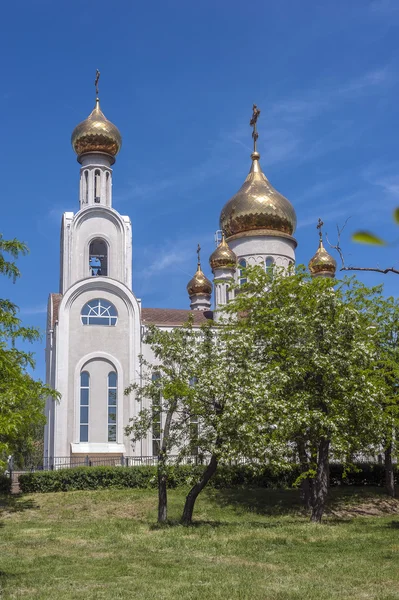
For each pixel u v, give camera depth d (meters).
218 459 24.58
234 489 34.91
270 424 26.05
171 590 14.16
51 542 21.42
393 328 34.59
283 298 30.06
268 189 53.78
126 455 41.31
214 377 24.84
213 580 15.24
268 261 52.59
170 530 23.56
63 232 46.72
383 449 35.31
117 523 26.28
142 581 15.12
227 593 13.80
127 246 46.38
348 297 35.47
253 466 26.25
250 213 52.78
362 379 26.88
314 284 29.72
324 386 27.20
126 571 16.28
